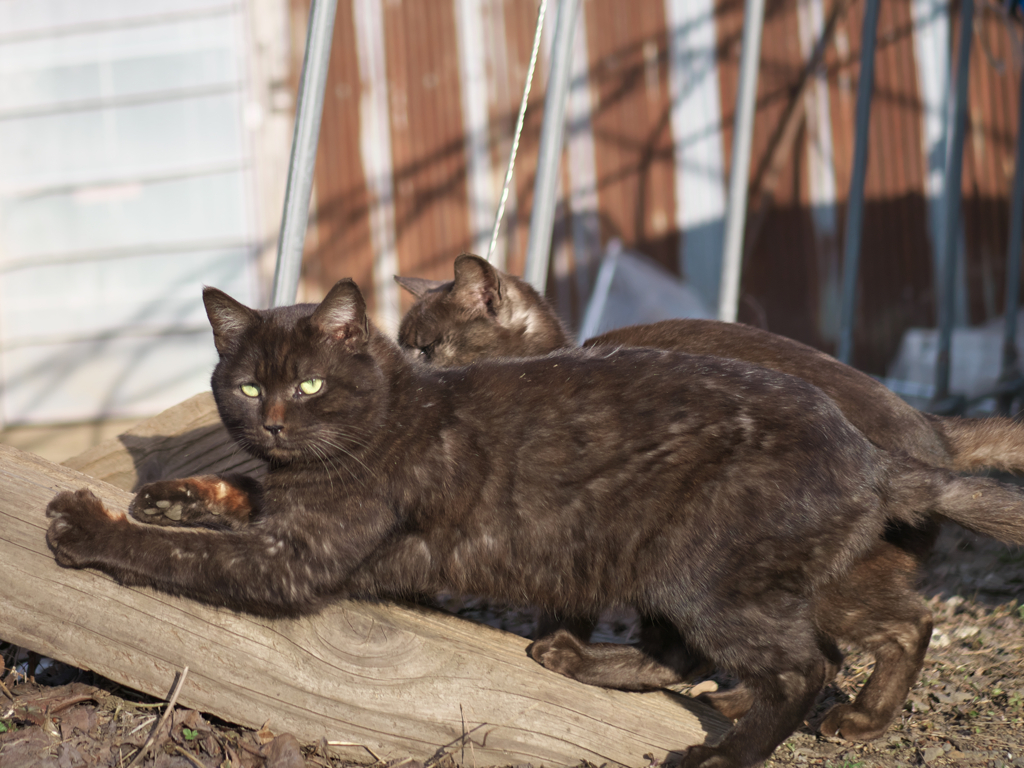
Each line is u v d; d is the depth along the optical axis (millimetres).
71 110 11531
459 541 2598
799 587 2484
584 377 2656
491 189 10750
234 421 2643
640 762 2555
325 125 10930
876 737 2707
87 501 2330
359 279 10930
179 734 2361
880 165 10148
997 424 3363
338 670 2455
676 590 2486
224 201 11391
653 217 10570
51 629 2355
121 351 11625
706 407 2541
